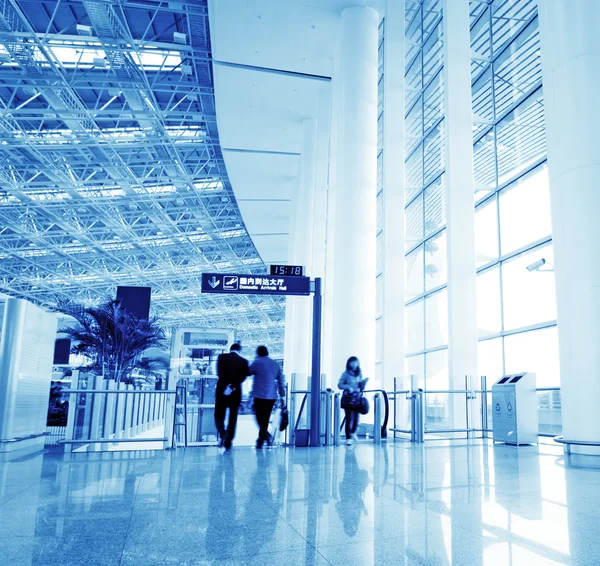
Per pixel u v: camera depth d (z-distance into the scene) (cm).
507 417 951
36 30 1970
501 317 1402
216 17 1730
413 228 1970
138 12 1905
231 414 809
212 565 272
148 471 587
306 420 938
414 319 1931
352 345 1452
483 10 1557
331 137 2170
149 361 2230
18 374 798
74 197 3241
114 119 2466
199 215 3791
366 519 363
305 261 2356
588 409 688
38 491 466
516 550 292
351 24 1647
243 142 2672
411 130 2002
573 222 719
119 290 2239
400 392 1073
